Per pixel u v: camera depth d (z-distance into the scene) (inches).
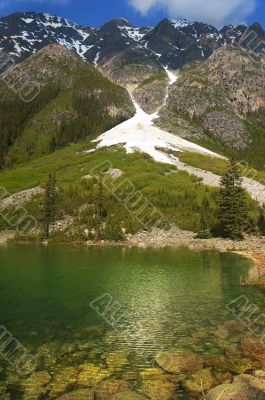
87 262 2354.8
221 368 858.8
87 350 984.3
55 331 1135.6
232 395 713.6
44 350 986.7
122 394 730.8
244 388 736.3
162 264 2277.3
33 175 5905.5
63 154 7357.3
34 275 1945.1
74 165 6171.3
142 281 1800.0
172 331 1123.3
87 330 1142.3
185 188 4776.1
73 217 4042.8
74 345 1021.8
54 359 928.9
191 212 4077.3
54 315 1293.1
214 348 983.6
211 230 3747.5
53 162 6811.0
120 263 2313.0
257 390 730.8
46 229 3673.7
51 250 2965.1
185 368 863.1
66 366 888.3
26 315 1293.1
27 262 2354.8
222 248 3011.8
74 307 1384.1
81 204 4279.0
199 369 855.1
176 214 4052.7
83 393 745.6
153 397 735.7
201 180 5187.0
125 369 866.8
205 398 722.2
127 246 3208.7
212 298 1496.1
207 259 2465.6
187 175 5344.5
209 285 1717.5
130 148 6683.1
